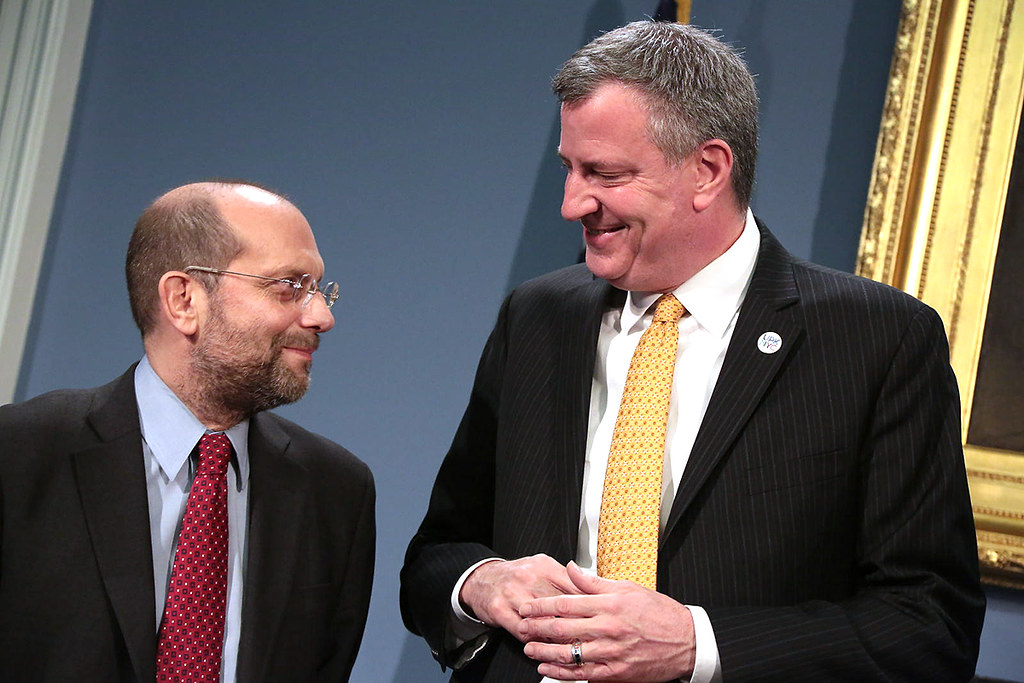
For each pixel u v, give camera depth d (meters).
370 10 2.74
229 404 1.69
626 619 1.49
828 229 2.58
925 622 1.57
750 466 1.63
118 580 1.56
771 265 1.77
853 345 1.68
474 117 2.70
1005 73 2.49
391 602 2.60
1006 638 2.41
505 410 1.85
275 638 1.65
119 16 2.75
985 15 2.51
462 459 1.96
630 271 1.70
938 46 2.50
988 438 2.43
